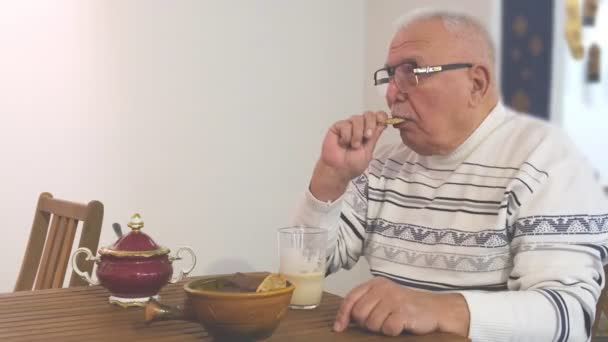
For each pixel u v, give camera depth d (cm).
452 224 136
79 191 231
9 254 222
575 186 124
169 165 244
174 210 245
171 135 244
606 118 198
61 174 228
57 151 227
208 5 248
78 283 150
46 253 168
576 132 205
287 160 268
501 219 128
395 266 143
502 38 221
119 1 233
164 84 242
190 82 246
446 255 135
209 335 99
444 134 138
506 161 134
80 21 229
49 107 226
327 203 138
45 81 225
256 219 262
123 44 235
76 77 229
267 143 263
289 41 266
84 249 131
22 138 223
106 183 234
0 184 220
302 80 270
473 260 131
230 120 254
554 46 209
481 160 137
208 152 251
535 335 106
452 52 136
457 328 104
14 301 123
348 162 133
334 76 278
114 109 234
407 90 138
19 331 101
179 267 246
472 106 138
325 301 125
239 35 254
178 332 101
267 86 262
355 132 131
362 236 155
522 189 126
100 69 232
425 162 147
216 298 91
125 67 235
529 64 215
